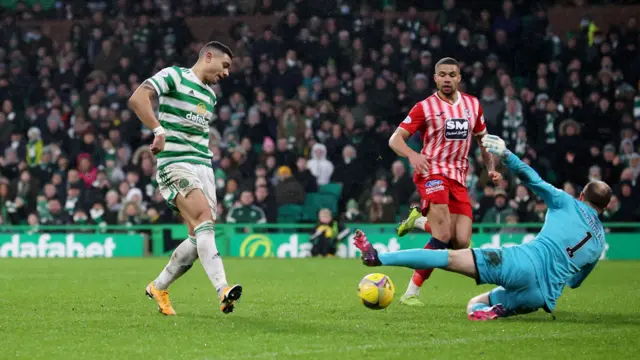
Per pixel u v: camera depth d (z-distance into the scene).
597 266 30.81
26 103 49.19
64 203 41.66
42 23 55.12
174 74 13.74
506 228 37.97
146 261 34.66
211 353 10.20
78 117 46.03
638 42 45.97
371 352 10.30
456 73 16.12
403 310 15.15
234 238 40.03
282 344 10.89
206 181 13.97
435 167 16.28
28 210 42.16
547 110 42.75
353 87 45.28
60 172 42.91
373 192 39.25
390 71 45.47
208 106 14.09
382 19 51.38
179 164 13.75
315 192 41.12
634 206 38.06
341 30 48.22
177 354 10.13
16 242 41.62
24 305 15.73
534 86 45.06
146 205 41.38
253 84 47.50
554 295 13.19
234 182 40.44
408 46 46.06
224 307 12.80
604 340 11.34
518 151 41.25
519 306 13.30
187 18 54.00
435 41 46.09
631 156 40.75
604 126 42.72
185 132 13.88
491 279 12.93
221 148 43.69
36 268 29.11
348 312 14.70
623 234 37.09
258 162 42.03
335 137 42.53
